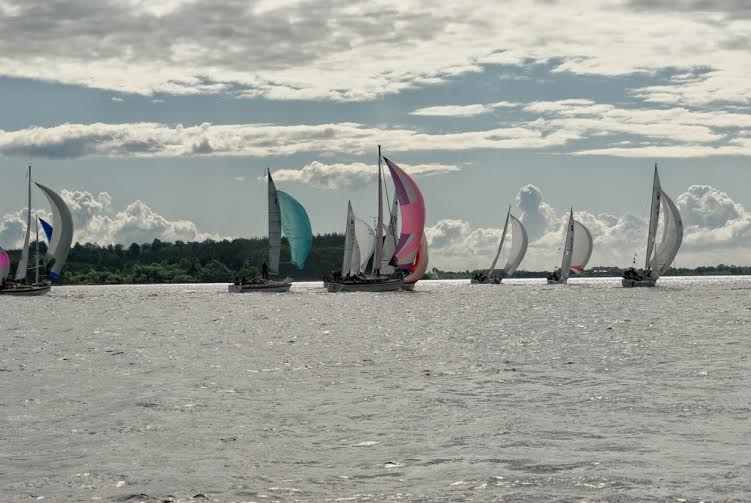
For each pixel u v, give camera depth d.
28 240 162.75
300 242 180.50
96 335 76.56
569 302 135.75
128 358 55.84
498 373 46.56
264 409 34.72
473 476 23.47
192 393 39.22
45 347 64.69
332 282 168.50
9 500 21.58
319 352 59.62
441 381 43.41
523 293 179.25
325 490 22.33
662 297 153.38
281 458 25.98
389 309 118.31
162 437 29.08
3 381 44.03
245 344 66.44
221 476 23.80
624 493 21.55
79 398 37.66
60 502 21.38
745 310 109.94
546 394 38.50
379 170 161.88
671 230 182.75
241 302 141.88
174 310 120.62
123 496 21.88
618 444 27.38
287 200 179.38
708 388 39.59
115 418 32.59
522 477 23.28
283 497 21.73
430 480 23.17
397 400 37.00
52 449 27.22
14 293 159.38
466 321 92.69
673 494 21.41
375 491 22.19
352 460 25.67
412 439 28.59
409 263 157.50
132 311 118.81
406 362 52.62
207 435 29.39
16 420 32.22
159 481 23.28
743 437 28.20
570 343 65.25
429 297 156.50
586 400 36.53
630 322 88.88
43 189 162.62
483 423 31.33
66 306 133.75
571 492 21.73
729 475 23.14
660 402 35.62
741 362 50.50
